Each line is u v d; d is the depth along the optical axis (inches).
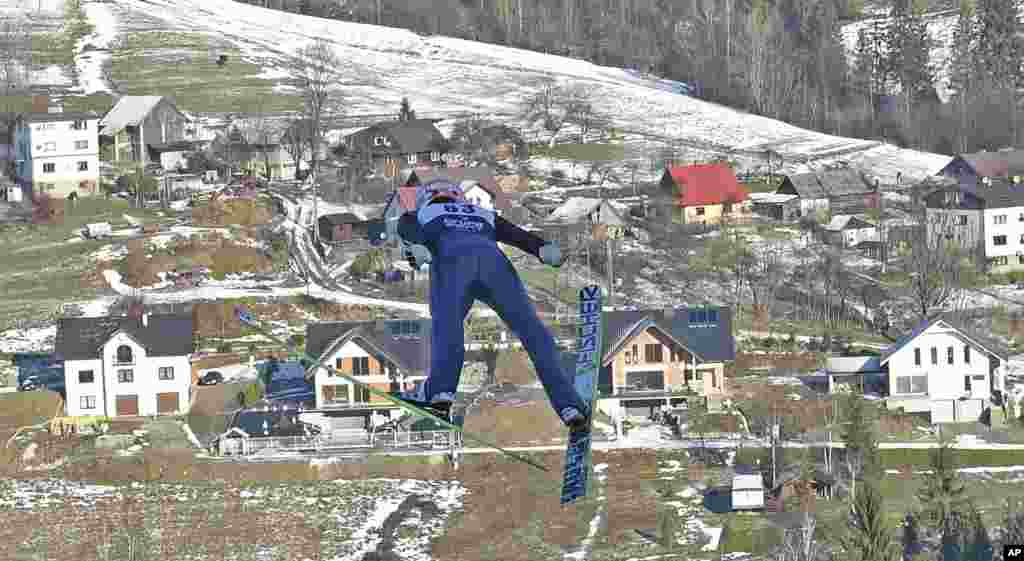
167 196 3774.6
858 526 1603.1
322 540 1825.8
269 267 3206.2
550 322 2679.6
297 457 2092.8
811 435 2158.0
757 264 3213.6
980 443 2174.0
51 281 3090.6
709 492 1953.7
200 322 2824.8
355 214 3659.0
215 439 2196.1
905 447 2087.8
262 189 3951.8
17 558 1780.3
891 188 4190.5
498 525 1843.0
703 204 3782.0
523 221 3577.8
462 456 2058.3
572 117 4835.1
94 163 3882.9
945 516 1742.1
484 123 4512.8
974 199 3535.9
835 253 3390.7
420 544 1798.7
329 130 4584.2
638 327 2379.4
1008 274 3378.4
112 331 2409.0
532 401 2202.3
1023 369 2593.5
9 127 4254.4
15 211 3668.8
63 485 2022.6
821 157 4621.1
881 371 2436.0
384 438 2148.1
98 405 2399.1
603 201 3511.3
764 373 2518.5
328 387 2313.0
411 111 4564.5
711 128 4913.9
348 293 3034.0
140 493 1990.7
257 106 4859.7
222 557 1781.5
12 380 2527.1
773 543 1742.1
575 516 1870.1
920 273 2970.0
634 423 2279.8
